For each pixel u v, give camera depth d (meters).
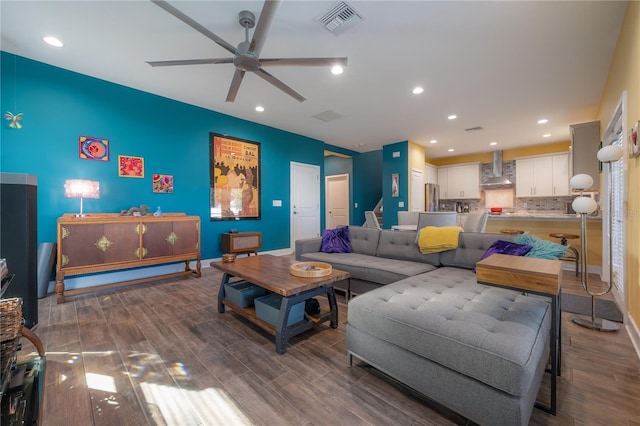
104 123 3.46
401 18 2.29
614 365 1.71
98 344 1.99
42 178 3.06
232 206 4.85
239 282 2.69
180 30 2.47
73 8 2.18
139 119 3.74
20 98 2.93
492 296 1.69
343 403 1.39
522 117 4.71
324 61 2.24
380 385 1.53
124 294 3.13
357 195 8.23
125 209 3.62
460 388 1.21
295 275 2.18
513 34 2.48
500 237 2.51
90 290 3.04
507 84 3.47
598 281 3.64
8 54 2.86
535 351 1.15
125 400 1.41
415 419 1.28
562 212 6.70
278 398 1.43
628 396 1.42
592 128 4.09
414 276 2.31
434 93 3.76
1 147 2.84
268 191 5.44
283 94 3.84
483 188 7.79
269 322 2.08
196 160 4.35
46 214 3.09
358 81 3.41
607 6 2.14
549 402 1.39
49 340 2.04
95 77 3.37
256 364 1.74
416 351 1.36
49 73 3.08
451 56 2.85
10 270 2.11
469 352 1.18
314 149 6.36
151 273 3.83
